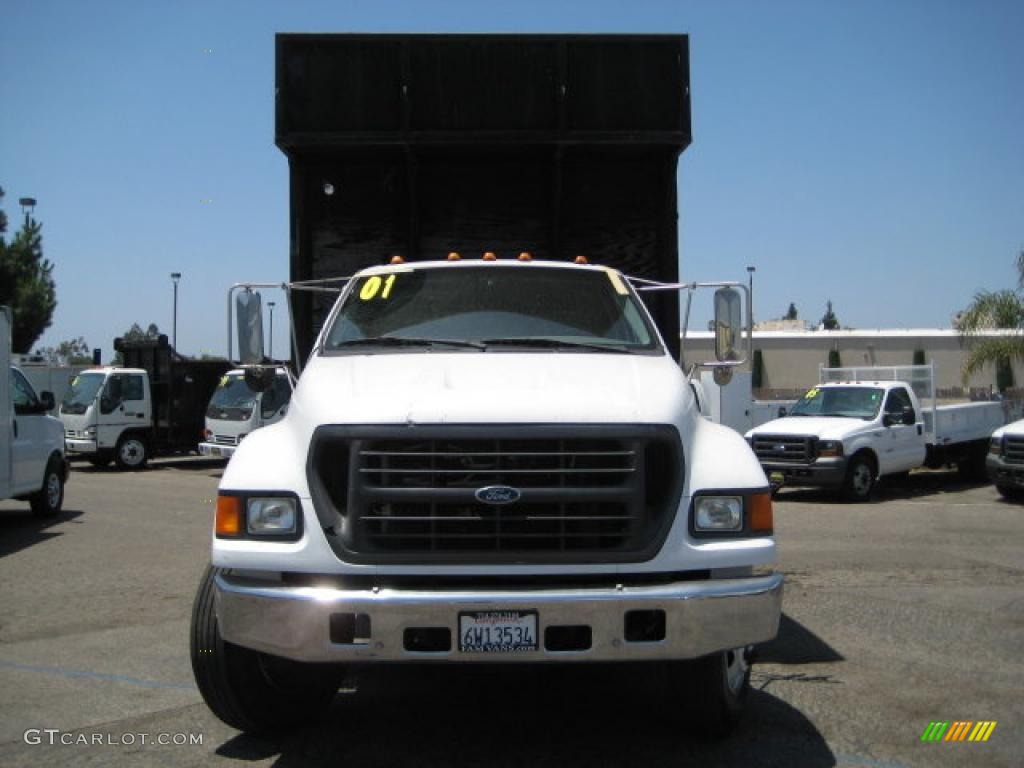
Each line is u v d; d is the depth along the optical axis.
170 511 14.15
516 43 7.08
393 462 4.18
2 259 40.75
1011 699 5.51
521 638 3.96
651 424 4.28
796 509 14.59
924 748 4.77
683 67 7.11
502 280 5.90
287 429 4.66
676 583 4.16
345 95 7.08
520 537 4.16
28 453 12.45
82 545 10.92
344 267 7.40
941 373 51.78
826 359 53.44
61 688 5.71
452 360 5.11
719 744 4.82
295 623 4.02
